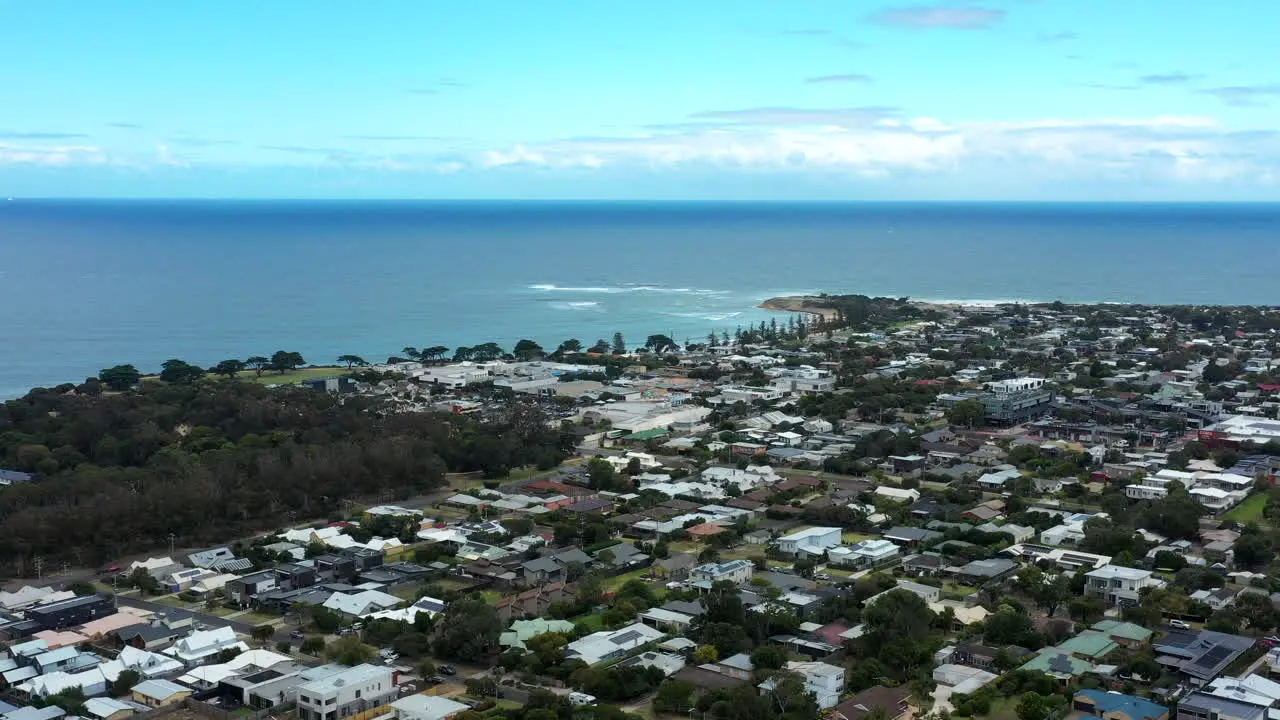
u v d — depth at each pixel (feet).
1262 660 415.44
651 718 378.12
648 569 549.54
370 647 440.86
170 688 398.83
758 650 417.49
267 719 376.68
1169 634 433.48
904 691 391.24
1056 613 475.72
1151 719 360.07
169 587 522.06
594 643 430.61
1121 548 555.28
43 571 549.54
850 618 462.19
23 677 410.31
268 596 499.10
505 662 420.36
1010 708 377.91
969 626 451.53
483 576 532.32
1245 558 536.01
